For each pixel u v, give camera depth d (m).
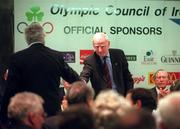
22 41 9.24
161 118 3.74
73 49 9.30
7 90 6.51
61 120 3.70
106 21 9.35
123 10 9.38
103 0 9.33
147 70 9.46
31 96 4.89
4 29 9.24
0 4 9.24
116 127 3.39
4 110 6.50
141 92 5.58
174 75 9.48
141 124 3.36
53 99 6.61
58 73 6.68
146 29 9.44
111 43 9.38
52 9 9.26
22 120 4.84
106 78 7.78
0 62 9.19
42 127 5.43
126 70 7.93
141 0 9.41
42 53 6.62
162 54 9.48
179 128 3.66
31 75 6.53
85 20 9.31
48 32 9.26
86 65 7.82
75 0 9.29
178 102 3.69
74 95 5.20
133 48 9.42
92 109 4.00
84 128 3.66
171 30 9.48
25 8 9.23
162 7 9.45
